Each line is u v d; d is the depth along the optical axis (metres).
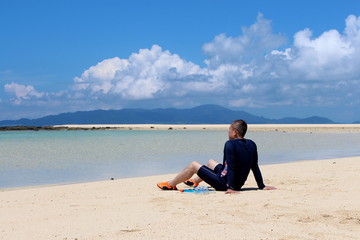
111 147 22.28
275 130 57.19
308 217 4.03
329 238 3.28
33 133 52.53
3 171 11.84
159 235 3.41
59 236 3.55
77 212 4.80
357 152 18.00
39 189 7.70
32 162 14.41
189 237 3.32
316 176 8.12
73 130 68.12
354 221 3.84
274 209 4.47
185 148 20.94
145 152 18.47
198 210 4.52
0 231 3.83
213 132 52.44
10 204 5.86
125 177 10.36
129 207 5.00
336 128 61.00
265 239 3.25
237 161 6.03
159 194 6.34
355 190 5.92
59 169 12.24
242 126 6.32
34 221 4.31
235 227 3.64
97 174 11.03
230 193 5.94
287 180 7.69
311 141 27.91
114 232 3.59
